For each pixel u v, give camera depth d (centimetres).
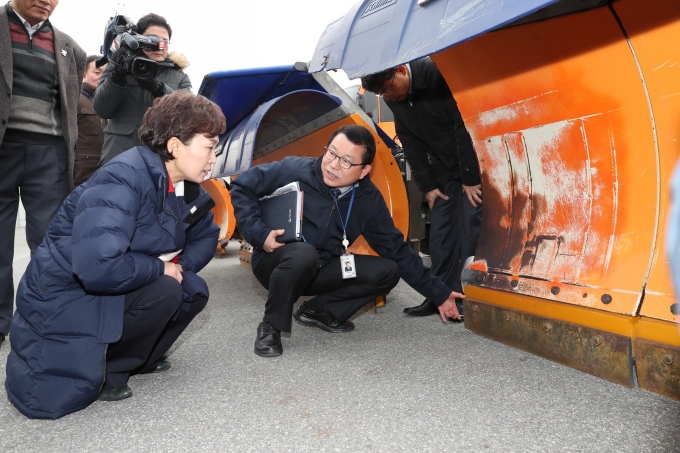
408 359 221
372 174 330
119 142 331
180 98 179
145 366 210
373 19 222
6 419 171
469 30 152
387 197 327
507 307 235
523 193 232
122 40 299
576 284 204
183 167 183
